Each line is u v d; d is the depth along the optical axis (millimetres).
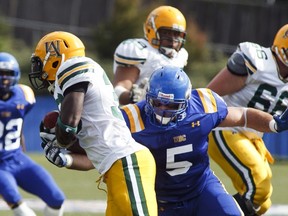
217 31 93875
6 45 79000
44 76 16594
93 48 83125
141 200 15234
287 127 17062
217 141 21094
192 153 16578
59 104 15750
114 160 15477
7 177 22328
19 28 91312
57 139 15539
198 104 16609
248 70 20703
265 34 94000
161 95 15805
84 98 15625
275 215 28141
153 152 16375
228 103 21406
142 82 22781
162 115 16031
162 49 23203
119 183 15383
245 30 94125
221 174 41906
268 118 17156
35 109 56219
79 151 16359
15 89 23938
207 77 79000
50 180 22906
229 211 16453
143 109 16391
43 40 16609
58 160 15836
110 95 15852
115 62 23281
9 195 21922
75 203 30125
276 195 33719
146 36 23516
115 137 15664
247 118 17156
